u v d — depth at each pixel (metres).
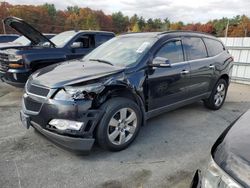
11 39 11.30
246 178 1.28
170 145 3.52
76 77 2.99
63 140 2.85
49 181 2.62
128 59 3.60
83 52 6.88
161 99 3.80
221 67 5.01
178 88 4.05
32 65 5.62
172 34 4.09
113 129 3.15
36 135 3.71
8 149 3.28
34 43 7.15
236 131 1.67
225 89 5.39
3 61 5.69
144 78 3.45
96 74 3.09
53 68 3.56
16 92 6.32
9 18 6.31
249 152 1.40
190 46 4.37
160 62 3.48
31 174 2.74
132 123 3.38
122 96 3.25
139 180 2.68
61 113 2.79
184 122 4.48
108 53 4.03
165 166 2.97
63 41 6.77
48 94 2.88
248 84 8.71
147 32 4.24
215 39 5.20
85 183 2.61
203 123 4.47
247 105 5.87
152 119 4.59
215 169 1.45
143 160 3.09
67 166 2.91
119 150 3.27
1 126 4.07
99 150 3.29
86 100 2.83
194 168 2.94
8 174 2.72
